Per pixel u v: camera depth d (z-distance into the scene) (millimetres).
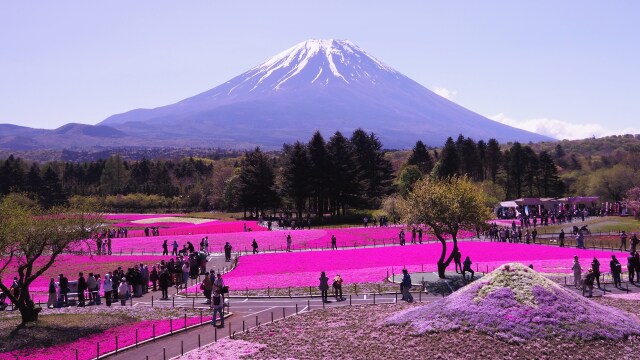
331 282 46469
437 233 47750
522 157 164750
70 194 184125
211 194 180125
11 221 33188
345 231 86250
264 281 48125
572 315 26531
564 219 101812
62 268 58438
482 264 52906
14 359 26922
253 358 26188
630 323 27375
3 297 41375
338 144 123625
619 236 75500
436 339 26062
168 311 37344
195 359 26344
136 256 68438
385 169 141250
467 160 175625
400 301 38031
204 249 67125
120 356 27594
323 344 27547
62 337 30391
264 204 131750
